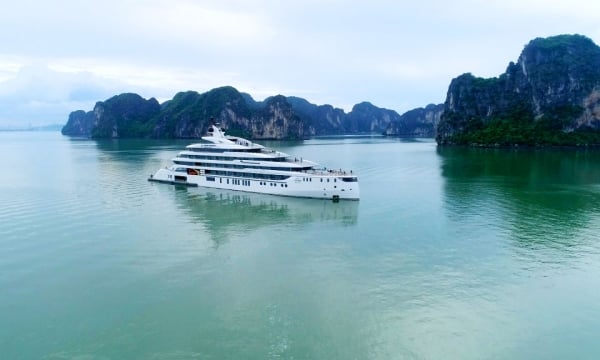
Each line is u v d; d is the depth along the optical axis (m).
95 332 35.47
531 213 71.00
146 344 33.72
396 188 97.12
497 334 34.72
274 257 51.25
